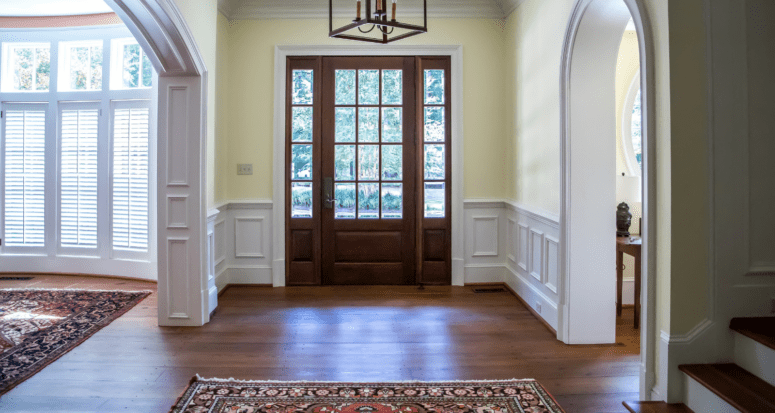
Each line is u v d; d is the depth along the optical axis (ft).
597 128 12.21
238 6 17.62
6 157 19.75
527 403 9.31
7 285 18.17
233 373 10.70
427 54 18.06
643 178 8.92
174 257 13.82
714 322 8.40
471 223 18.34
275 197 18.11
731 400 7.16
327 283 18.54
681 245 8.33
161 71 13.44
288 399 9.48
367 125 18.31
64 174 19.60
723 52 8.32
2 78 19.74
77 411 9.01
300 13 17.76
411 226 18.48
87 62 19.67
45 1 17.81
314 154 18.20
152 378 10.43
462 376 10.59
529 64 15.26
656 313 8.79
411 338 12.94
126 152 18.97
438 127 18.38
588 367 11.04
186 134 13.67
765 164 8.42
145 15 11.53
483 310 15.38
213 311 15.06
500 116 18.16
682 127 8.27
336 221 18.44
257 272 18.38
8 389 9.80
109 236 19.39
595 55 11.96
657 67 8.60
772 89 8.39
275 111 17.92
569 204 12.28
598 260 12.43
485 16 17.94
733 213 8.38
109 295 16.71
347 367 11.07
